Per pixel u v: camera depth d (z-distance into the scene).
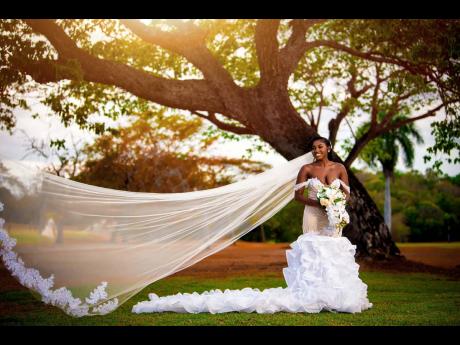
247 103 12.76
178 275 11.37
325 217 6.43
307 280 5.96
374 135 19.22
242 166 29.45
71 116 11.88
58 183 5.64
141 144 26.08
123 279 5.71
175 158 27.00
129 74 12.04
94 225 5.69
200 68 12.68
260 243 34.78
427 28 11.66
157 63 15.99
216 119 16.47
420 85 12.68
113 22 12.83
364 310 5.91
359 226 12.93
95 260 5.62
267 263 14.38
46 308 6.00
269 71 12.73
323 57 18.73
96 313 5.50
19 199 5.40
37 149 12.76
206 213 6.38
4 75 9.50
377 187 43.78
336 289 5.80
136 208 5.96
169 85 12.38
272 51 12.58
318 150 6.59
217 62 12.82
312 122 20.61
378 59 13.99
